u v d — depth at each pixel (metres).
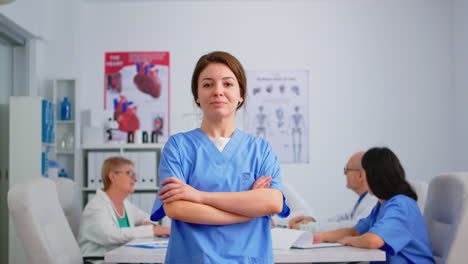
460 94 4.79
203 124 1.28
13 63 4.28
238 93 1.24
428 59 4.92
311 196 4.82
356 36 4.92
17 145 3.57
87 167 4.63
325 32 4.92
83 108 4.76
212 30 4.89
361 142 4.87
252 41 4.89
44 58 4.52
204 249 1.13
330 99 4.89
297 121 4.87
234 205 1.13
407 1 4.93
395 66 4.91
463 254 1.81
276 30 4.90
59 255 1.87
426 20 4.93
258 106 4.87
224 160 1.21
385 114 4.89
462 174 1.95
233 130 1.28
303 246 1.84
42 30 4.32
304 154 4.86
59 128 4.49
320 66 4.90
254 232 1.17
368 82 4.90
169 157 1.21
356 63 4.91
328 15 4.92
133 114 4.81
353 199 4.82
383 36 4.92
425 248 1.95
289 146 4.86
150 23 4.87
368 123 4.88
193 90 1.29
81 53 4.69
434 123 4.89
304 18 4.92
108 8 4.86
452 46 4.91
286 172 4.84
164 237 2.37
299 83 4.89
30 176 3.55
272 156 1.28
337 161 4.86
